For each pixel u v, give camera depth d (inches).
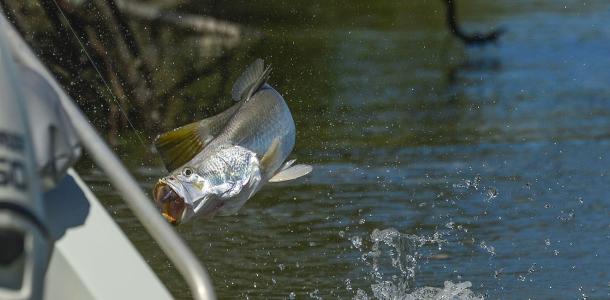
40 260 191.6
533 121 1000.2
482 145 880.3
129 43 912.9
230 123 342.6
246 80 354.0
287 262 545.0
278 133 346.0
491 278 530.3
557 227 624.7
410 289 514.6
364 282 521.0
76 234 243.1
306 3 1836.9
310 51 1473.9
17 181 192.2
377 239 592.1
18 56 242.1
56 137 226.4
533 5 2102.6
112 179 231.8
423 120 1003.9
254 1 1584.6
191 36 1267.2
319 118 1004.6
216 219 612.4
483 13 2000.5
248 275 523.8
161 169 745.6
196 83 1047.0
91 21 889.5
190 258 220.7
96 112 869.8
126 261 239.6
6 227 187.9
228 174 334.3
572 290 515.5
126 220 598.5
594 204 679.1
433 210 660.1
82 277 234.4
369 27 1781.5
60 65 874.8
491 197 697.0
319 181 729.0
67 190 253.8
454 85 1247.5
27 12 865.5
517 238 597.0
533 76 1322.6
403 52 1544.0
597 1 2143.2
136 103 898.1
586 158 827.4
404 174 763.4
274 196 676.7
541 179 751.1
